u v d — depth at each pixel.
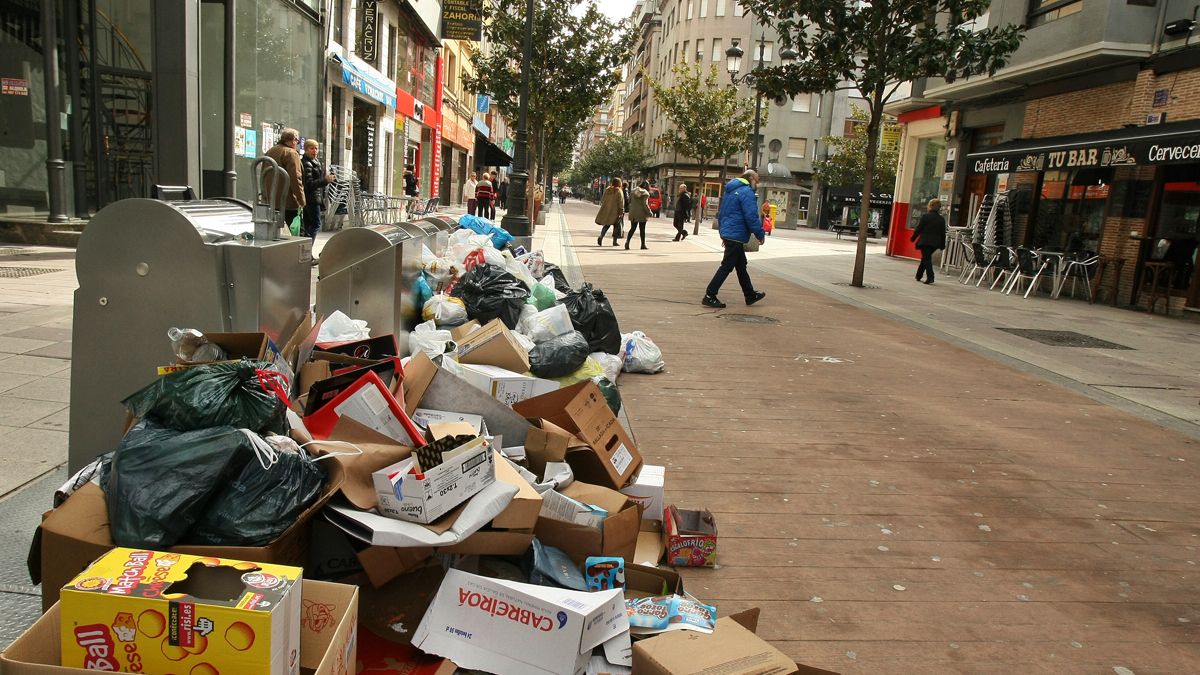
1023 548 3.84
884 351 8.62
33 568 2.27
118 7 11.84
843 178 49.84
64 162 11.62
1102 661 2.90
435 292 6.13
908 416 6.09
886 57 13.04
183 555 1.91
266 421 2.42
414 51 29.81
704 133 31.67
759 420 5.72
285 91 16.50
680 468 4.63
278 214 3.63
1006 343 9.46
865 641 2.94
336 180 17.47
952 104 20.14
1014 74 15.80
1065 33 14.34
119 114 12.12
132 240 3.08
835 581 3.39
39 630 1.75
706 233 31.55
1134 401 6.90
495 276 6.00
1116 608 3.31
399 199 20.30
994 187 18.66
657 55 76.69
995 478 4.81
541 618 2.26
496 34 22.73
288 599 1.80
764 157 57.25
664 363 7.32
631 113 96.25
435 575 2.50
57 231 11.45
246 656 1.69
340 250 4.58
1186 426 6.19
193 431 2.29
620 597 2.43
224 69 12.81
